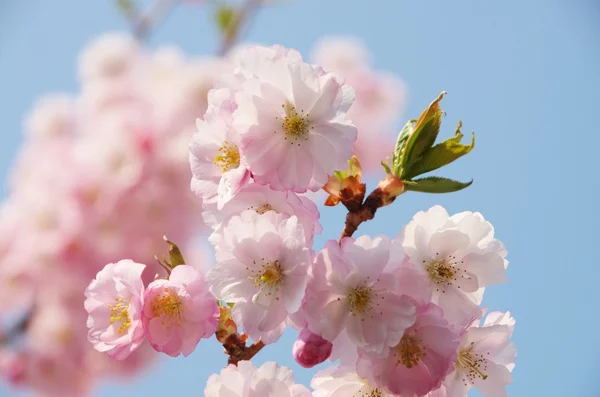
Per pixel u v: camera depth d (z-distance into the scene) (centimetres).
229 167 72
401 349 70
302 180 70
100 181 96
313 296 69
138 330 71
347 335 70
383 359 70
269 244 70
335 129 71
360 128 123
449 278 71
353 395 72
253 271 70
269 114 71
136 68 104
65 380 100
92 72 104
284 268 70
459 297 71
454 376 72
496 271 72
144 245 96
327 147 70
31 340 99
